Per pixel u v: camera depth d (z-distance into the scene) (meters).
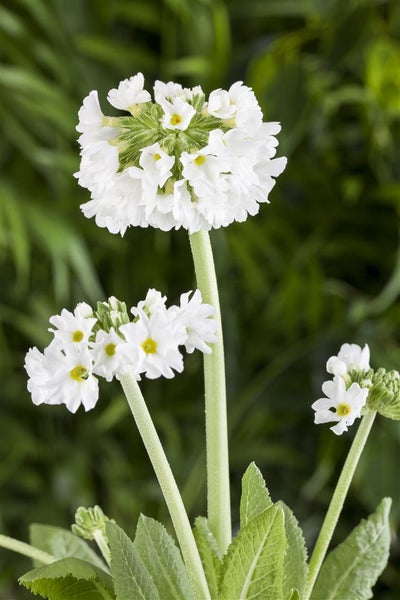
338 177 1.61
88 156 0.50
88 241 1.63
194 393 1.63
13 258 1.60
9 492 1.62
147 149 0.49
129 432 1.63
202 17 1.54
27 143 1.52
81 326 0.48
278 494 1.62
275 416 1.61
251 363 1.62
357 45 1.52
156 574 0.50
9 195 1.48
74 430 1.65
